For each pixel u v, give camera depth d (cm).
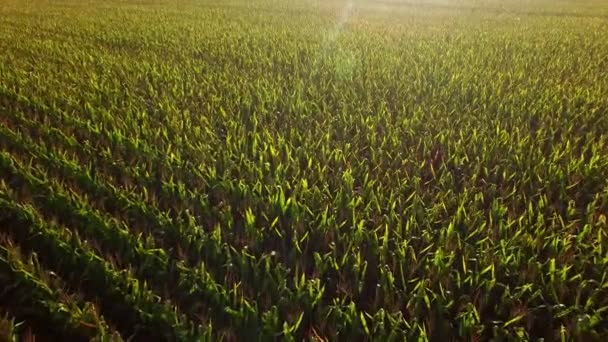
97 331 238
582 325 236
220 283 275
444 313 253
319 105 596
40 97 598
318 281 257
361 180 396
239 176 395
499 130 501
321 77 731
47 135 477
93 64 820
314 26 1417
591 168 396
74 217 331
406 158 433
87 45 1016
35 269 277
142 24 1375
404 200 361
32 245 305
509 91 669
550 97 626
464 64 844
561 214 347
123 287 265
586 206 361
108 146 456
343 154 434
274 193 368
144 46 1010
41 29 1255
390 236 316
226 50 957
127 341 233
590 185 384
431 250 302
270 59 867
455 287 269
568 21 1700
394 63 841
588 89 669
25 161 425
